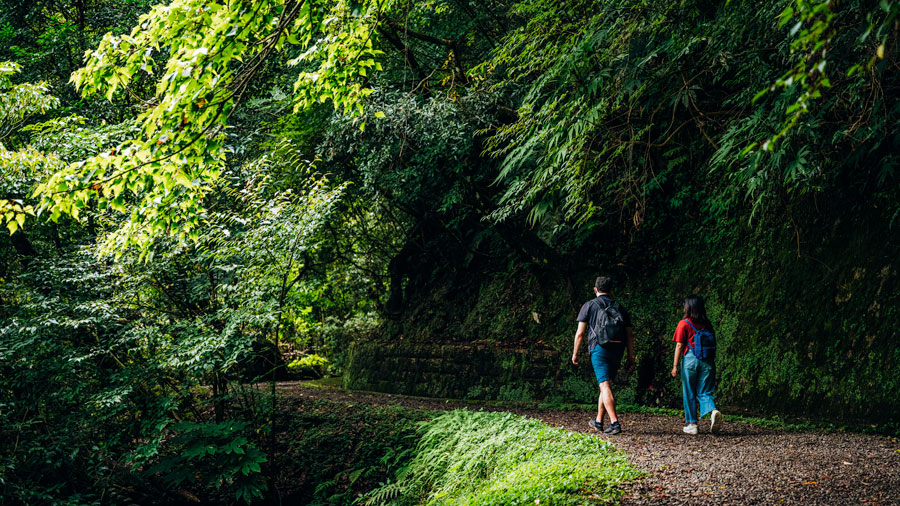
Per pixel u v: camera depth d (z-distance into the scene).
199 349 7.48
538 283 13.18
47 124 8.48
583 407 10.63
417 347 13.27
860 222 8.59
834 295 8.66
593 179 8.34
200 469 7.72
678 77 7.70
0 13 11.66
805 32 2.20
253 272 8.00
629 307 11.62
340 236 16.02
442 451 7.39
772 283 9.62
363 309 19.59
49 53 11.23
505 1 11.47
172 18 4.64
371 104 10.88
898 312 7.76
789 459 5.48
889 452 5.74
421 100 11.45
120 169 4.43
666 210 11.59
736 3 6.14
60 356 7.47
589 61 7.37
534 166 10.34
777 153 5.73
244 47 4.56
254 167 8.59
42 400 7.21
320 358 18.64
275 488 8.33
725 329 10.14
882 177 6.75
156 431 7.48
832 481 4.61
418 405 11.56
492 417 7.89
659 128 11.00
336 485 8.73
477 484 6.08
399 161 11.85
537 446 6.18
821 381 8.42
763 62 6.07
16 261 9.61
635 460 5.57
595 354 7.28
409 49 11.35
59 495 7.10
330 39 5.50
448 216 14.27
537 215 9.02
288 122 12.20
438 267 15.02
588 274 12.42
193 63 4.13
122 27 11.74
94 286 8.09
